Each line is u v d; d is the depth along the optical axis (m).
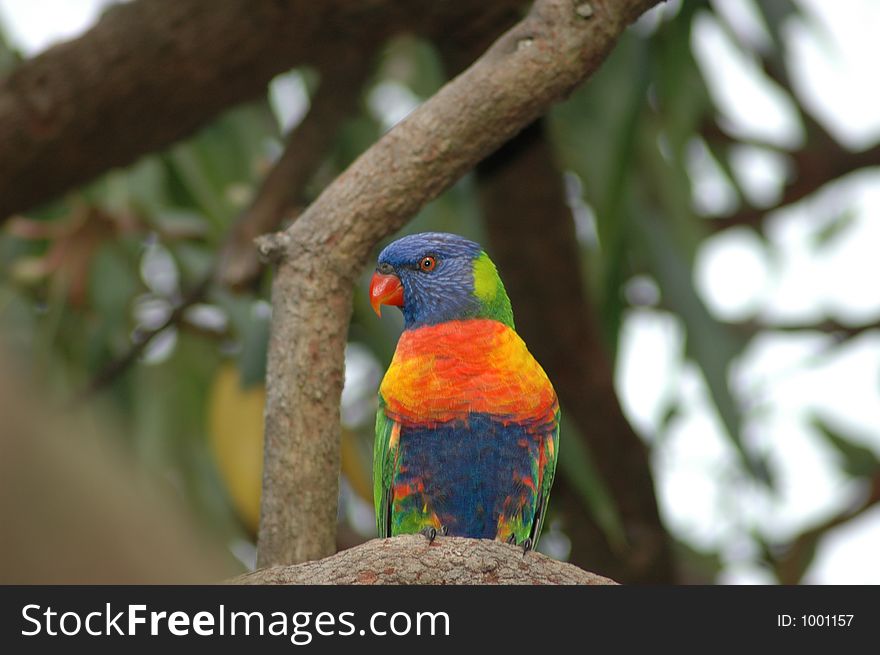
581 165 9.46
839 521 10.43
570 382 8.98
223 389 8.57
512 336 6.77
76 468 1.45
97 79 7.21
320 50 7.37
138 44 7.13
